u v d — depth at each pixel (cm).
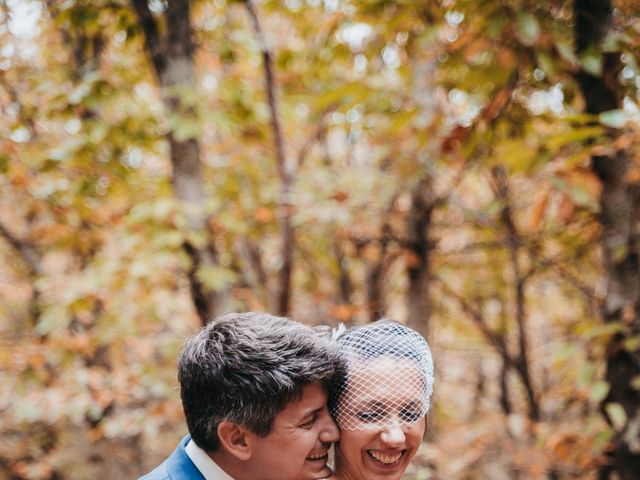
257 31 375
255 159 546
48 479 657
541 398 634
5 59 439
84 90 344
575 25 278
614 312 302
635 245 297
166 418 453
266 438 157
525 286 671
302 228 544
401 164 437
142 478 168
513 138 331
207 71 480
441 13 318
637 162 351
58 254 656
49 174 422
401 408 173
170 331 530
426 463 391
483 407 865
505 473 474
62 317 404
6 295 663
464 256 665
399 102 467
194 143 361
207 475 164
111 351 543
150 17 342
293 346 160
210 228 371
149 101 468
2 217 584
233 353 156
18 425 648
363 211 470
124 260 398
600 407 324
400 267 699
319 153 664
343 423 174
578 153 272
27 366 438
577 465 340
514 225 523
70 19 343
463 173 473
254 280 523
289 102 490
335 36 425
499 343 658
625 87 294
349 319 533
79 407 419
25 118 430
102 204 445
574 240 429
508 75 282
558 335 725
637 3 313
